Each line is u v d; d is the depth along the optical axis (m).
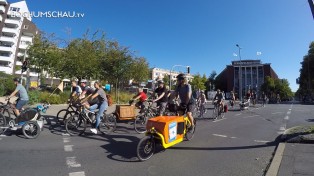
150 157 6.22
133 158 6.14
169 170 5.38
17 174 4.92
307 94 69.56
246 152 6.89
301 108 26.30
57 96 21.73
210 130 10.42
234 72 101.00
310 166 5.40
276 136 9.25
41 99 20.52
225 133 9.76
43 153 6.34
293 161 5.75
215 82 105.38
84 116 8.80
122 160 5.98
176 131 6.87
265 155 6.59
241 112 20.12
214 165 5.76
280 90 82.25
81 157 6.13
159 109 9.94
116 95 29.66
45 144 7.22
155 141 6.55
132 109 10.98
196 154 6.61
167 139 6.48
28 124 7.88
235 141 8.26
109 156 6.27
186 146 7.39
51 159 5.90
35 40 29.52
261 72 98.50
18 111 8.47
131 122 11.01
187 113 7.57
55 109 16.16
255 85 98.44
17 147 6.78
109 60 29.41
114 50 30.31
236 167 5.64
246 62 101.12
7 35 74.00
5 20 73.69
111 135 8.77
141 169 5.40
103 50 30.88
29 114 8.00
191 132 8.27
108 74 30.19
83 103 8.86
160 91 10.24
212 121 13.63
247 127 11.48
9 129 8.75
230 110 22.34
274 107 28.12
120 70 29.61
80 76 28.02
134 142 7.79
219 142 8.05
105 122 9.13
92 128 8.73
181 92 7.59
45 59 28.44
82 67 27.33
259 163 5.93
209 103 34.69
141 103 10.05
